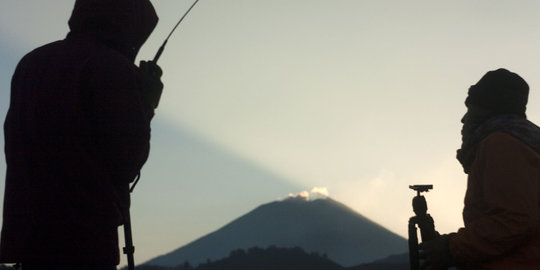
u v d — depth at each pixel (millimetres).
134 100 3207
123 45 3457
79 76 3172
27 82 3271
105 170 3131
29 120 3178
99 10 3385
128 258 3225
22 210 3113
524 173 3783
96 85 3166
